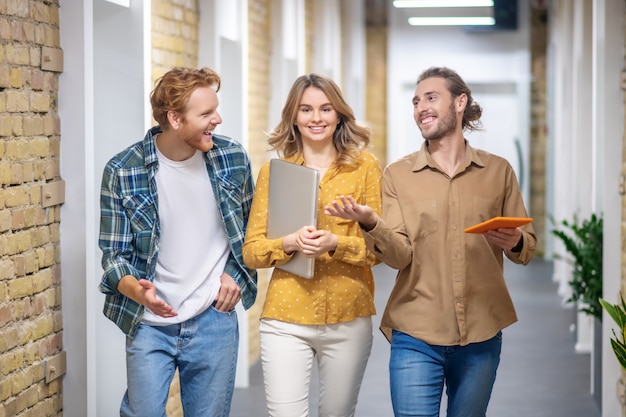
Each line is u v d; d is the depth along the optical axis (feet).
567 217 39.37
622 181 18.71
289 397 12.96
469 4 36.24
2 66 12.10
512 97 54.08
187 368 12.75
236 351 13.06
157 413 12.35
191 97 12.01
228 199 12.73
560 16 43.86
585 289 23.43
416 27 54.85
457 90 12.79
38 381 13.34
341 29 47.70
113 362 16.51
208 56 20.59
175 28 18.81
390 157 55.72
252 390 23.38
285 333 12.96
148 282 11.74
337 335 12.97
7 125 12.28
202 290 12.60
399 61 55.21
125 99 16.26
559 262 43.75
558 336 30.66
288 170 12.78
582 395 22.85
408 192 12.83
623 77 18.54
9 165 12.35
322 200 13.01
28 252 13.00
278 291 12.96
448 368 13.05
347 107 13.10
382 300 38.91
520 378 24.70
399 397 12.69
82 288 14.17
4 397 12.30
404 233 12.76
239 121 22.66
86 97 14.02
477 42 54.08
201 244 12.64
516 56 53.47
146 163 12.37
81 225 14.10
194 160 12.58
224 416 13.02
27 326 13.00
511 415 20.99
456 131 12.89
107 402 16.57
